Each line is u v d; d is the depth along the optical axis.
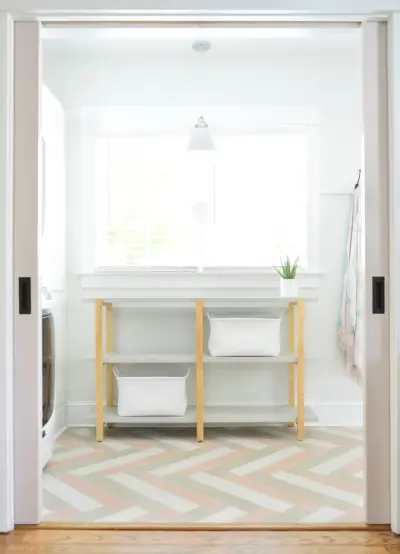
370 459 2.35
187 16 2.32
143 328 3.99
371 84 2.37
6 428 2.30
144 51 3.92
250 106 3.95
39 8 2.28
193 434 3.75
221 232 4.02
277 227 4.05
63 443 3.54
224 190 4.03
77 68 3.95
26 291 2.35
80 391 3.97
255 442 3.54
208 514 2.44
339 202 3.96
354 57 3.95
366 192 2.37
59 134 3.81
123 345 3.99
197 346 3.59
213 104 3.95
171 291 3.96
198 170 3.99
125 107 3.95
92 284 3.96
